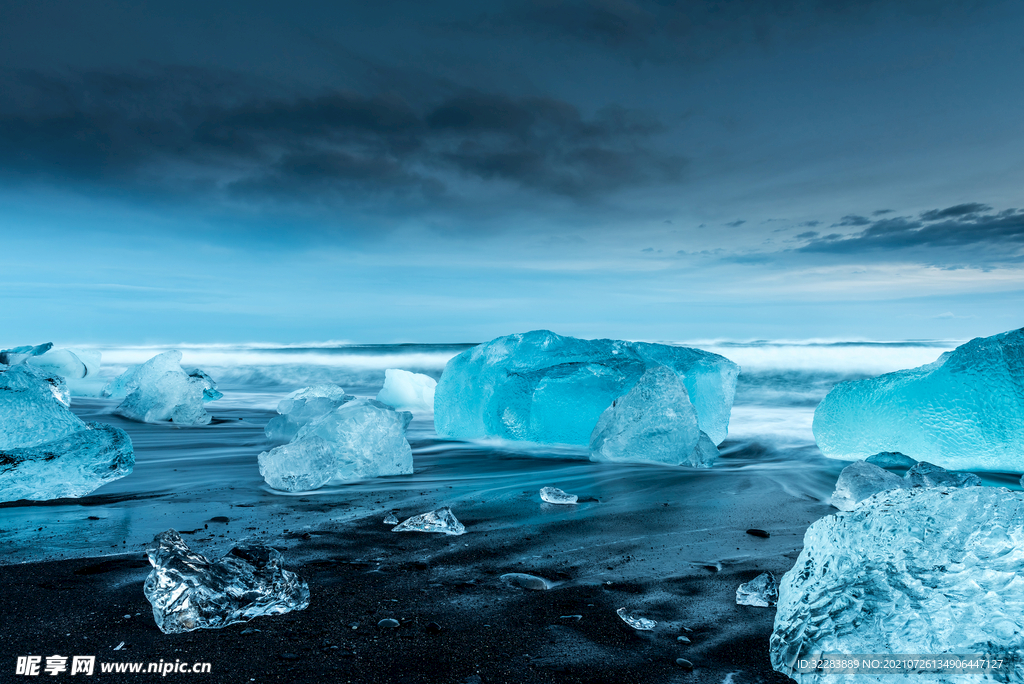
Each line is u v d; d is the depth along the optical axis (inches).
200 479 162.6
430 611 77.5
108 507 131.1
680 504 139.9
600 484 163.2
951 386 191.8
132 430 251.9
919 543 60.7
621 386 236.5
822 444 225.9
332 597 81.7
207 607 70.4
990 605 57.2
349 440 171.5
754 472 182.4
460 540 110.2
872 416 209.8
